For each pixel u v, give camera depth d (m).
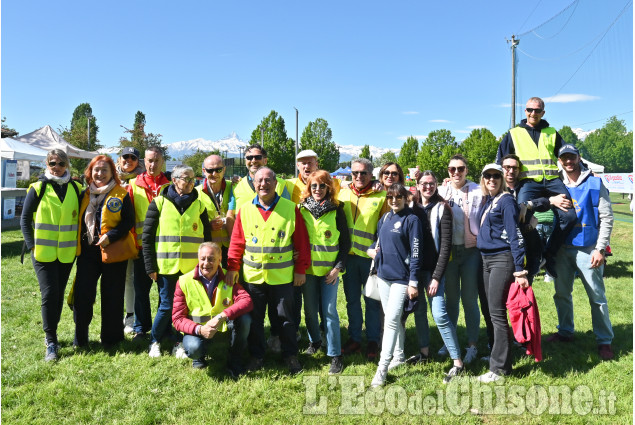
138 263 4.66
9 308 5.57
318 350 4.46
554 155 4.77
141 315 4.77
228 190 4.73
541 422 3.19
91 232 4.26
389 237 3.82
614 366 4.09
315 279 4.18
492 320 3.86
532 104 4.78
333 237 4.05
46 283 4.16
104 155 4.39
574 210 4.43
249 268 3.96
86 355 4.25
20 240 10.92
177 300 3.98
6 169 14.88
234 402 3.40
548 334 5.04
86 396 3.49
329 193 4.14
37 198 4.14
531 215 3.88
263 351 4.09
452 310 4.38
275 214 3.94
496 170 3.81
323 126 48.44
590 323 5.39
